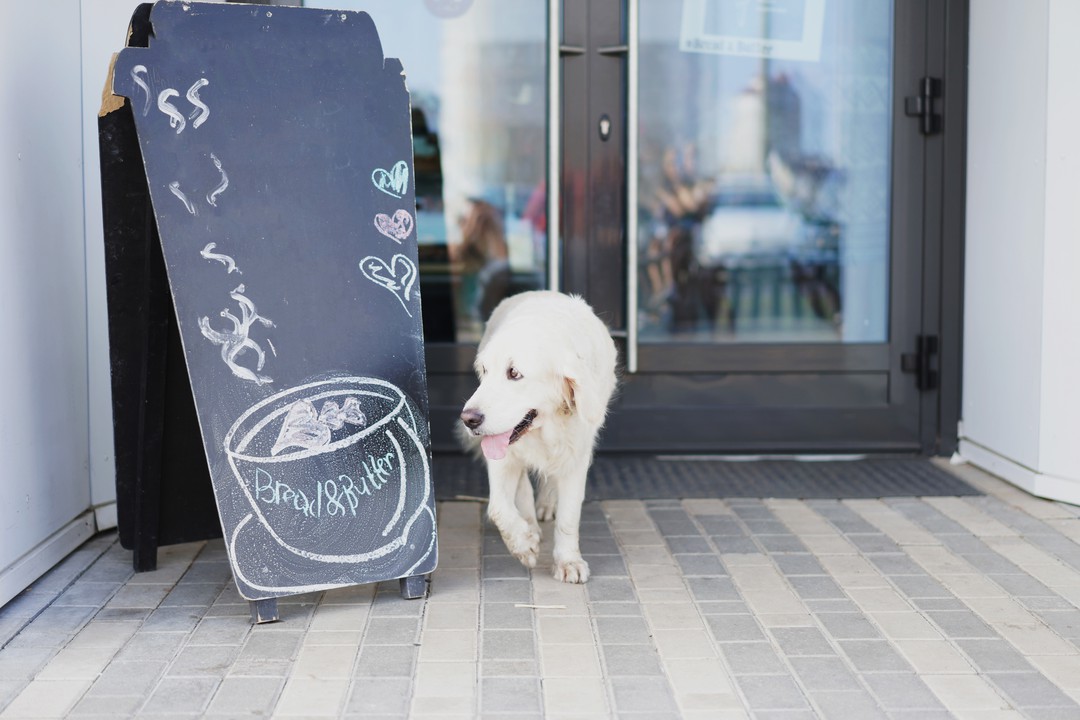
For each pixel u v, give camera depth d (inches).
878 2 192.1
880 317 198.4
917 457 198.1
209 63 121.3
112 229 129.6
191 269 117.9
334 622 118.5
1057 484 166.6
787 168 196.7
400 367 126.4
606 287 194.7
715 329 199.3
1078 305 161.3
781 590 128.6
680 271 198.2
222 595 127.6
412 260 128.3
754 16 192.5
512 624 117.8
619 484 178.9
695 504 167.3
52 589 129.4
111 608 123.1
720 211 197.6
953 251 194.4
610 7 188.4
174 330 131.4
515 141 194.1
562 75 189.3
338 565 120.8
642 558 141.2
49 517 137.0
